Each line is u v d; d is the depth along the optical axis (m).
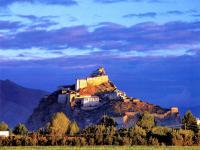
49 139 198.88
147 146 175.00
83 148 158.12
